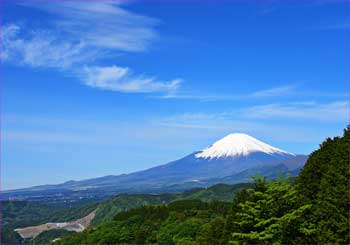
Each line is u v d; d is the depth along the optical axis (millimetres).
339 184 36625
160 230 98375
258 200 34906
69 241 116625
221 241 45812
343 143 40625
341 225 34938
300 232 34875
